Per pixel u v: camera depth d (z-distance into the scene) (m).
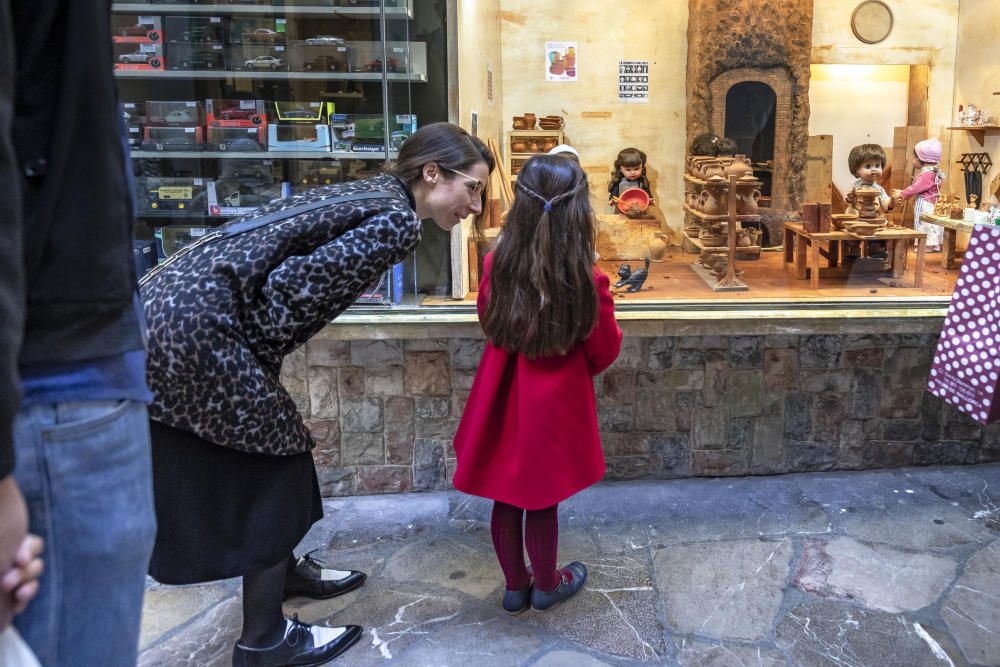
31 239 0.77
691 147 3.15
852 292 2.97
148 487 0.93
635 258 3.11
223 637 2.16
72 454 0.81
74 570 0.83
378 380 2.92
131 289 0.87
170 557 1.70
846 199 3.07
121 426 0.86
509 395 2.10
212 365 1.58
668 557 2.50
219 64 2.78
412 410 2.94
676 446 3.01
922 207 3.00
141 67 2.77
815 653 2.02
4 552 0.69
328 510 2.90
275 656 1.97
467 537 2.68
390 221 1.71
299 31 2.77
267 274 1.67
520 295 1.93
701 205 3.01
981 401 2.12
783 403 2.98
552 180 1.90
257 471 1.75
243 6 2.75
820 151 3.10
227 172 2.83
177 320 1.57
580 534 2.66
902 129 3.12
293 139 2.82
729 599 2.27
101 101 0.81
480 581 2.40
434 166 1.91
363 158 2.82
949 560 2.44
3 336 0.63
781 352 2.93
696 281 3.04
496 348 2.10
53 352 0.79
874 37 3.13
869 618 2.16
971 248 2.12
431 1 2.77
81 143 0.80
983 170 3.12
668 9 3.19
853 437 3.03
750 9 3.03
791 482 3.00
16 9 0.76
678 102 3.24
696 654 2.03
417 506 2.91
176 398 1.59
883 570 2.39
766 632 2.11
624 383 2.95
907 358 2.97
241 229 1.70
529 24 3.29
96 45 0.81
